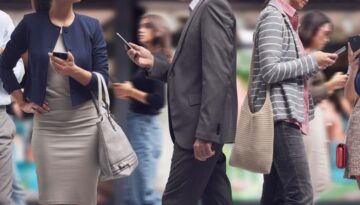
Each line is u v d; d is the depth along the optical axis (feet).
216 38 24.62
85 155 26.35
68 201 26.45
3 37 29.40
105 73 26.71
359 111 28.17
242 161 26.96
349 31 43.32
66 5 26.13
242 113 27.12
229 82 24.75
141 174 35.09
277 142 26.45
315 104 32.01
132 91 34.22
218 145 25.27
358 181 28.40
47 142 26.35
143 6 42.32
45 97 26.04
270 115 26.27
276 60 26.05
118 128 26.21
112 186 40.70
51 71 25.98
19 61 29.09
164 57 33.83
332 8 43.83
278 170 26.78
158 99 34.40
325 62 26.30
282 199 28.55
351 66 28.55
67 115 26.17
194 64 25.27
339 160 28.68
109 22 42.16
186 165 25.43
